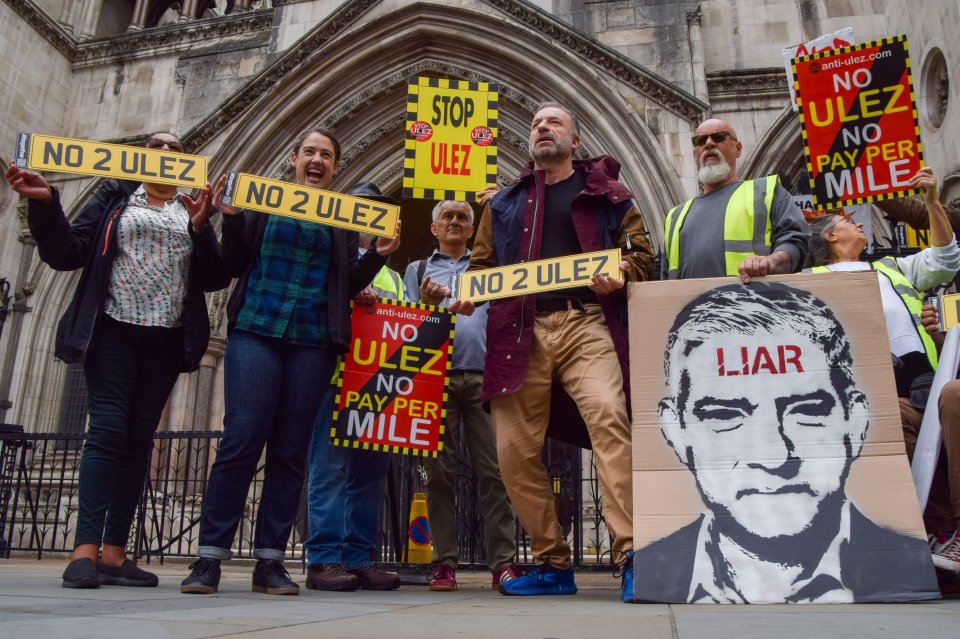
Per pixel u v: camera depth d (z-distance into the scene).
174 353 3.67
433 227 5.26
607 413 3.03
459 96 5.12
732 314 2.97
